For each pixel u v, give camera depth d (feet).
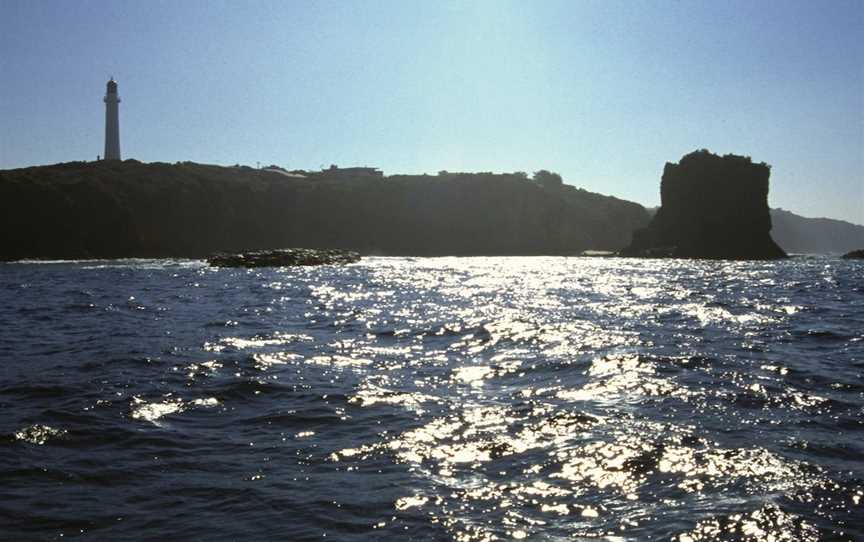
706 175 449.89
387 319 96.22
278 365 58.23
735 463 31.30
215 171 553.64
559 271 260.01
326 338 76.48
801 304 119.34
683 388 47.52
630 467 31.09
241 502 27.43
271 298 135.85
